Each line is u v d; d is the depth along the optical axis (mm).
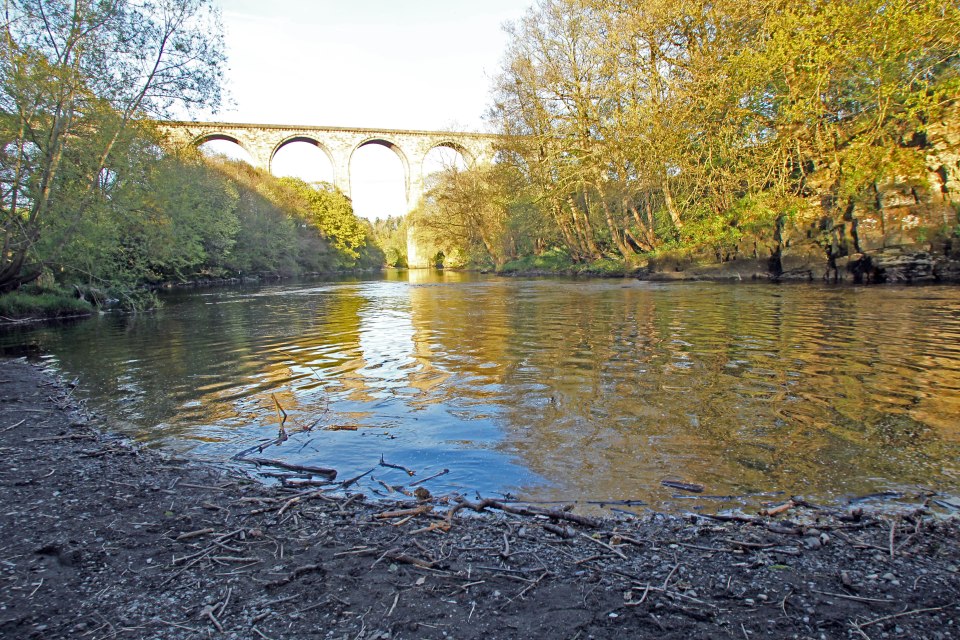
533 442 4438
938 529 2965
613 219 33125
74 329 13883
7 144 14453
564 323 11633
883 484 3535
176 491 3779
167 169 19047
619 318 12078
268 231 50000
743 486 3566
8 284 16266
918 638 2098
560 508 3340
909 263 17125
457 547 2926
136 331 13086
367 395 6148
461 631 2188
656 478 3717
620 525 3127
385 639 2141
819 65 18812
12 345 11375
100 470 4199
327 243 66375
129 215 17344
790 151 22094
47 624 2248
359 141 66562
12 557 2832
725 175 23750
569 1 27078
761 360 7156
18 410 6090
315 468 4047
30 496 3693
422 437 4660
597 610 2326
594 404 5414
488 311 14867
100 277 19188
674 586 2506
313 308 17812
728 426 4660
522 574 2646
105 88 15555
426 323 12609
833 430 4496
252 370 7820
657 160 25328
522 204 38656
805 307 12484
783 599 2381
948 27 16688
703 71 23109
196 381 7250
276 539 3061
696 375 6480
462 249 53312
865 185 18500
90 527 3215
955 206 16609
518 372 6977
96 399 6469
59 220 15266
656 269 25469
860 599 2367
